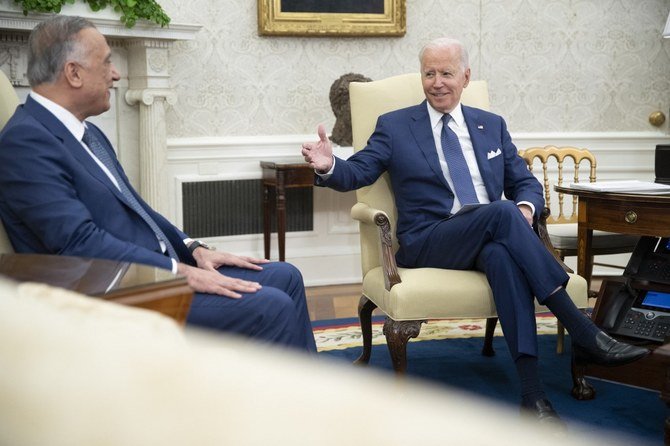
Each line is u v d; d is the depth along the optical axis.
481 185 2.82
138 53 3.85
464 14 4.66
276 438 0.15
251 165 4.39
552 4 4.77
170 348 0.17
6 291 0.18
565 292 2.38
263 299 1.88
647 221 2.62
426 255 2.64
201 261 2.18
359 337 3.43
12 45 3.59
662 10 4.90
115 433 0.15
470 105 3.03
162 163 3.95
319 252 4.60
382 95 2.98
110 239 1.83
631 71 4.92
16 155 1.82
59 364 0.16
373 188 2.88
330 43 4.46
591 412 2.51
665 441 2.04
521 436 0.14
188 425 0.15
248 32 4.32
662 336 2.59
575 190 2.79
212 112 4.31
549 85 4.83
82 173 1.91
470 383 2.80
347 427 0.14
